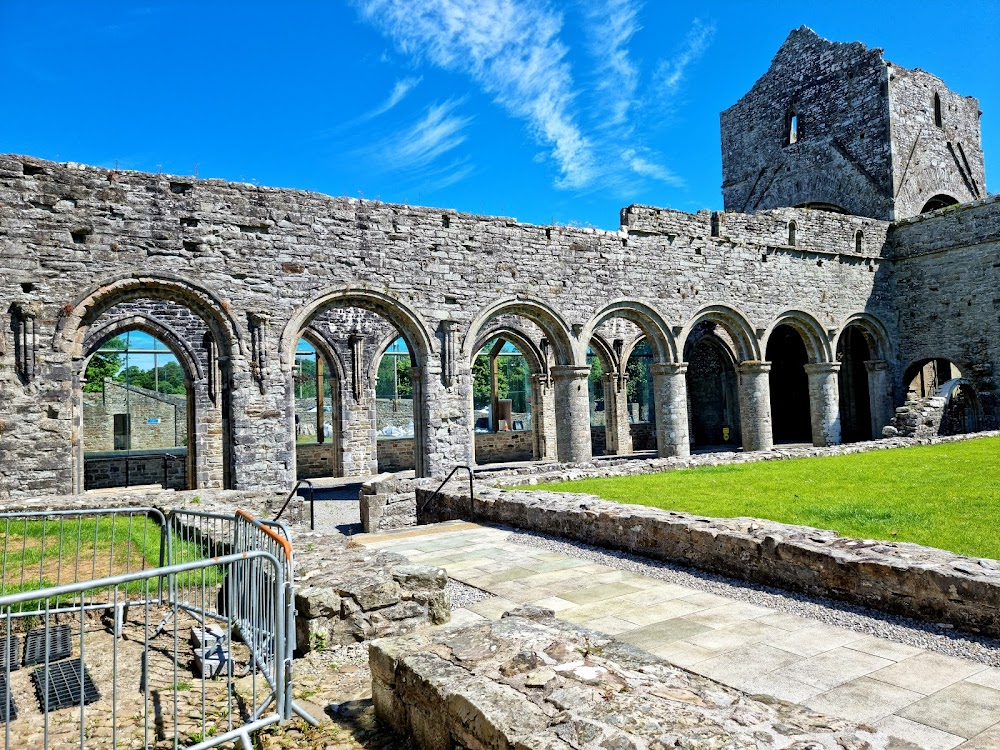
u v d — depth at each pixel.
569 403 23.59
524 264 22.62
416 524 15.88
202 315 18.47
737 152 39.59
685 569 9.30
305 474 30.14
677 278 25.69
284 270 18.92
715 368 38.84
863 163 33.31
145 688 4.54
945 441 24.09
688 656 6.21
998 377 28.06
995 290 28.20
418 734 4.46
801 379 37.16
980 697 5.18
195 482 25.38
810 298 28.95
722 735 3.44
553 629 5.05
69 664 6.29
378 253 20.23
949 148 34.91
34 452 15.93
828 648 6.28
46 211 16.33
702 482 16.23
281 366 18.78
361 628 6.80
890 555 7.42
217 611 7.74
